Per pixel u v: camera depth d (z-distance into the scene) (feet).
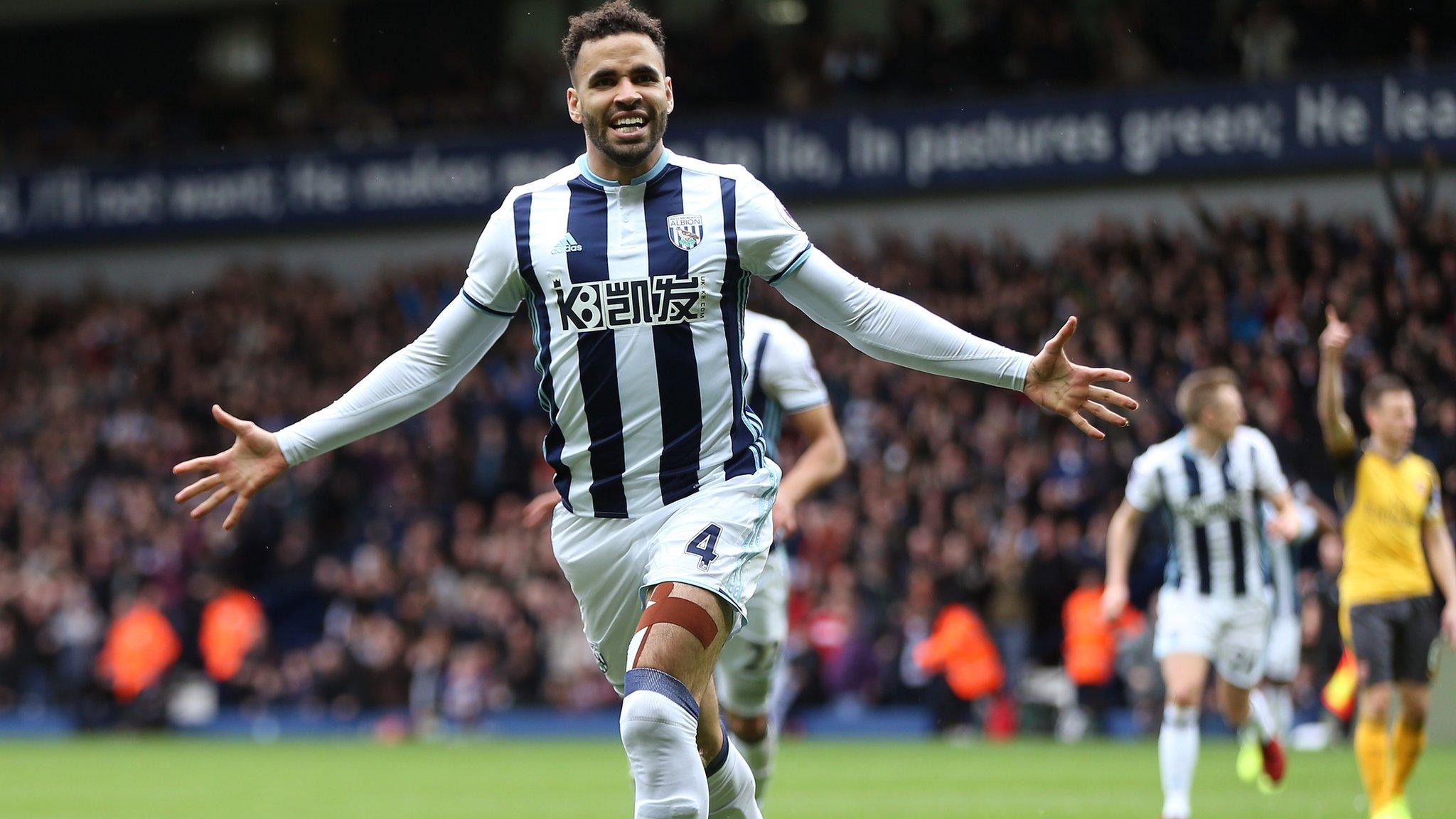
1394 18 94.99
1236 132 96.94
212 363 120.47
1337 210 95.86
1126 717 78.43
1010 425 89.40
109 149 135.64
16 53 150.92
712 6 127.03
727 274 20.92
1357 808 42.50
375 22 141.08
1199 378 39.37
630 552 21.16
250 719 94.99
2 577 106.73
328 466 107.76
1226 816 40.40
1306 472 82.69
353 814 45.62
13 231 132.67
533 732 88.84
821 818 41.47
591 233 20.86
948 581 81.61
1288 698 59.98
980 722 80.28
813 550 86.38
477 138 118.52
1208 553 38.81
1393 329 83.20
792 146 109.29
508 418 105.81
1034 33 105.50
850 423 94.43
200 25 145.89
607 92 20.65
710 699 21.43
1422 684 36.96
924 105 105.91
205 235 127.34
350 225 122.93
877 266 100.78
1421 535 37.81
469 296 21.44
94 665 99.55
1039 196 106.01
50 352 126.00
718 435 21.11
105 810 47.75
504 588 92.53
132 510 107.24
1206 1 102.63
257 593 105.29
